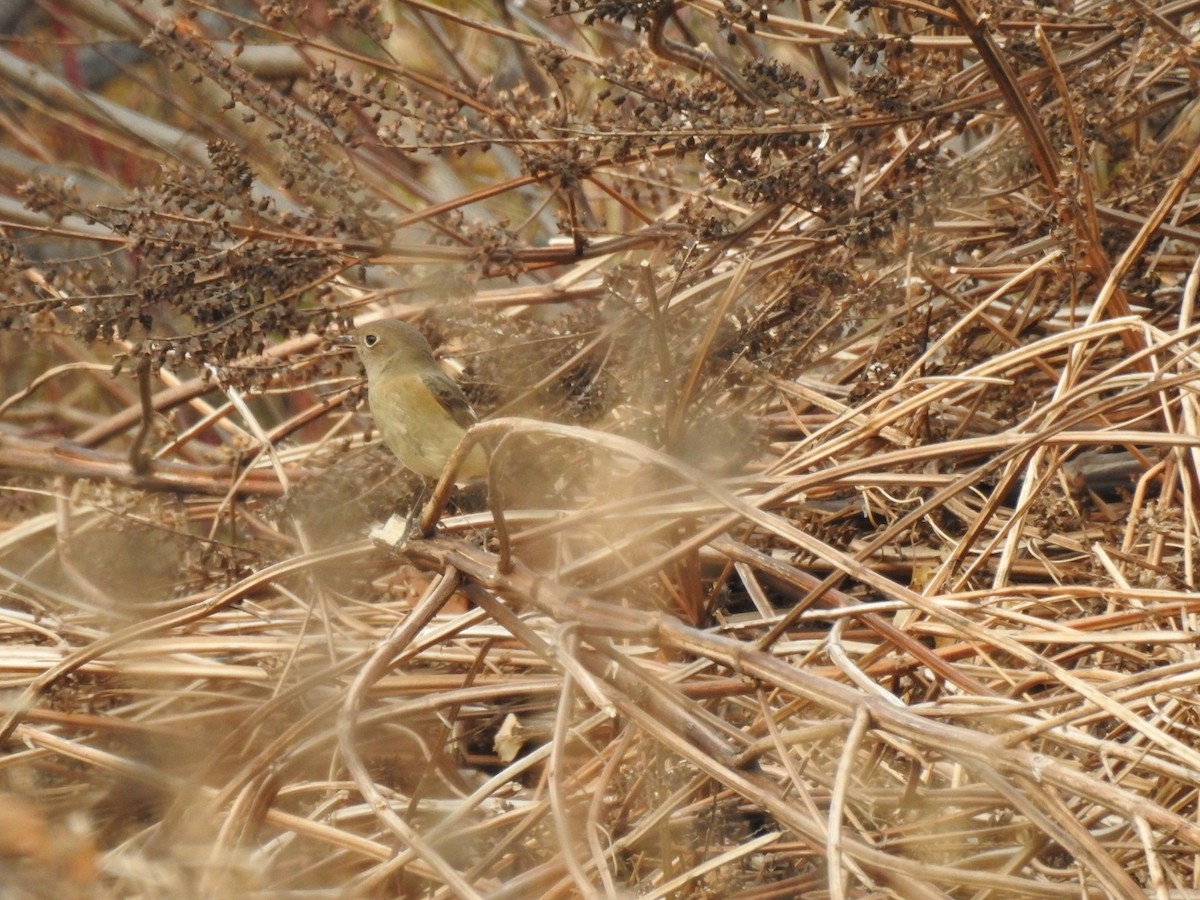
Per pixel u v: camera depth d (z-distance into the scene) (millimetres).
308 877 6691
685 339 9109
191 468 10914
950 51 10102
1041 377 10062
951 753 5504
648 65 9508
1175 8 9844
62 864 4754
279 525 9656
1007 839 6645
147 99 16438
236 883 5734
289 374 10258
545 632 7984
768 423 9500
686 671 7422
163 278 8969
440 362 10242
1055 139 9469
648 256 11469
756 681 6156
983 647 7227
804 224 10414
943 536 8328
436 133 9344
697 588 8188
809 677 5973
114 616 8906
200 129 15336
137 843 6754
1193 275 8875
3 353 14414
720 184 9289
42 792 7340
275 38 14227
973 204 9836
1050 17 9508
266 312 9250
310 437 13734
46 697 7867
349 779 7586
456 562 6691
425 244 10062
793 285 9336
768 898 6371
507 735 7711
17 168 15320
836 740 7254
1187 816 6336
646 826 6461
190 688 8344
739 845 6609
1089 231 8914
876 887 5785
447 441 8633
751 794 5777
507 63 15172
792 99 9461
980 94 9414
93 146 16516
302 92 14531
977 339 10016
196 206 9164
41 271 9109
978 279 10805
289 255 9281
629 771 7156
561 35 14812
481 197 10172
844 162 10688
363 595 9758
